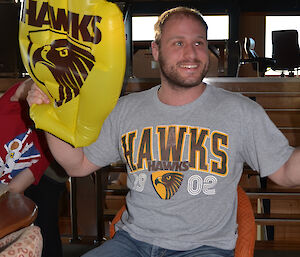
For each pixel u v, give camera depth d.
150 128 1.60
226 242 1.49
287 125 4.97
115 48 1.13
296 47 10.99
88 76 1.16
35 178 1.97
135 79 5.43
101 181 3.36
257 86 5.75
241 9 13.42
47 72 1.19
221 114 1.56
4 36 6.81
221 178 1.53
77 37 1.13
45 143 1.93
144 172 1.58
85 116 1.25
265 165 1.52
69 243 3.44
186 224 1.51
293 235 3.71
